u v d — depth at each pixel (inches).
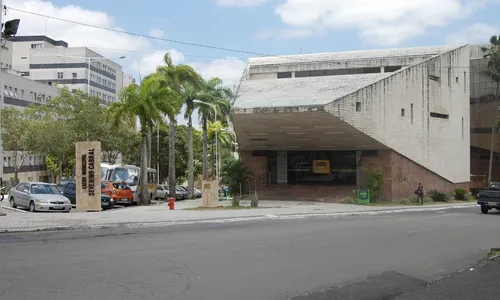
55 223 687.7
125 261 409.4
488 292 339.6
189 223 774.5
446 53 1734.7
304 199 1428.4
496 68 2202.3
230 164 1599.4
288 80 1457.9
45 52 3233.3
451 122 1784.0
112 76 3683.6
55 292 303.9
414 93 1536.7
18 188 1066.7
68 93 1961.1
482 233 671.8
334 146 1481.3
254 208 1097.4
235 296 303.7
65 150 1905.8
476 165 2500.0
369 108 1311.5
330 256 456.4
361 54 1819.6
